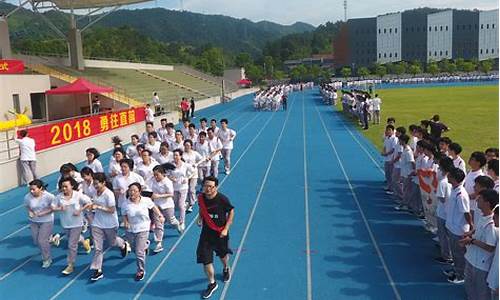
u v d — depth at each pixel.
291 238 9.91
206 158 14.03
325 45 175.38
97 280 8.27
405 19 115.81
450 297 7.22
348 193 13.42
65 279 8.41
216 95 55.88
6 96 26.64
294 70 108.06
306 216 11.38
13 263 9.26
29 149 15.55
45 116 31.09
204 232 7.65
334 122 31.61
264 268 8.45
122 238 10.02
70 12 39.44
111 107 34.28
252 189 14.13
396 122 29.06
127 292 7.79
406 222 10.79
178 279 8.20
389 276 8.01
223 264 7.97
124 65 51.19
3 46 31.77
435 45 116.00
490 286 5.76
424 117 30.95
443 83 87.06
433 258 8.72
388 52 117.19
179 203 10.52
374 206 12.09
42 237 8.86
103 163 19.47
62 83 32.69
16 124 20.44
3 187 14.96
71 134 19.59
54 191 15.02
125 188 9.66
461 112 33.41
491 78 88.38
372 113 29.56
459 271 7.48
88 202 8.64
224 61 106.69
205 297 7.42
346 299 7.25
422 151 9.78
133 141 13.16
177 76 59.81
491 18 115.19
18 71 28.02
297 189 14.01
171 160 11.91
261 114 38.75
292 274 8.18
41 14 39.22
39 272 8.77
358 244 9.49
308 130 27.84
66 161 18.88
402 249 9.18
